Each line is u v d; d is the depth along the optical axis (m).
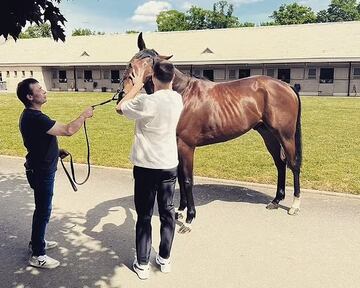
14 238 4.54
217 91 4.77
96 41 43.34
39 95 3.56
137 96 3.39
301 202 5.77
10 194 6.29
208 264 3.90
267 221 5.03
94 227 4.87
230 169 8.02
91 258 4.04
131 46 41.50
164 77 3.39
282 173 5.49
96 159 9.02
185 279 3.62
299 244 4.36
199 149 10.24
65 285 3.52
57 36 2.72
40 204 3.74
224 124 4.74
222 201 5.83
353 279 3.63
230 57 35.81
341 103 24.92
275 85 5.01
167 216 3.65
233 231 4.71
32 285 3.51
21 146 10.63
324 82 34.53
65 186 6.66
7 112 19.30
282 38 36.72
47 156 3.65
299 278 3.64
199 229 4.76
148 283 3.55
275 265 3.89
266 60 34.44
